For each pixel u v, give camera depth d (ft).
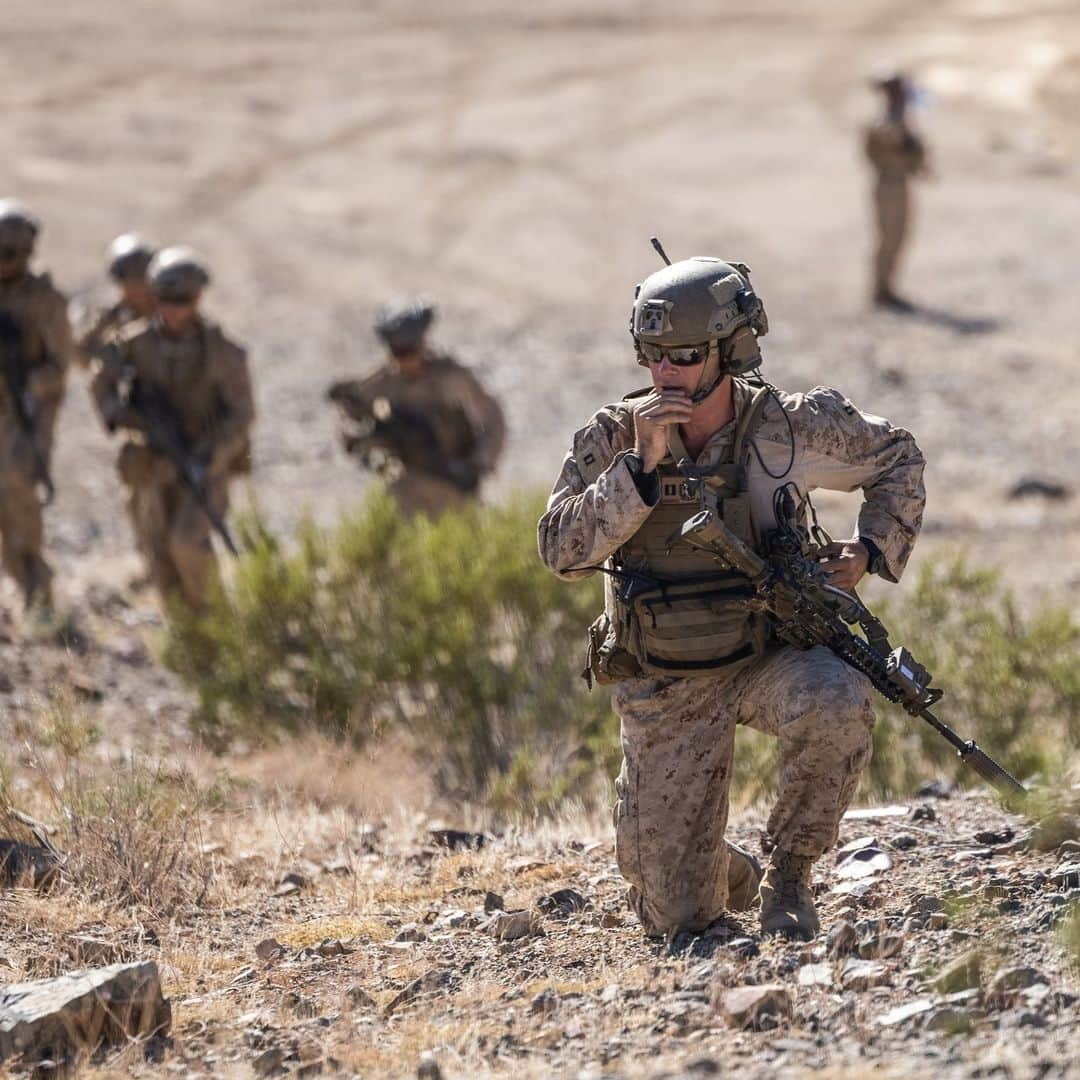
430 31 558.56
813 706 48.37
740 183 365.61
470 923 57.11
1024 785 70.74
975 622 99.40
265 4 596.70
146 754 78.69
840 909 54.49
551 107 441.68
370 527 98.37
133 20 555.28
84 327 124.57
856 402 225.35
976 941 48.85
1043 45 524.52
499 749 90.84
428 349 118.42
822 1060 41.63
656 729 51.55
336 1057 44.93
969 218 340.80
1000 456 203.21
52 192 331.57
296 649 95.20
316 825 73.15
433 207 342.23
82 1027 46.42
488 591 94.73
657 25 576.20
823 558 50.16
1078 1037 41.55
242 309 265.34
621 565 50.60
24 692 99.81
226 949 57.00
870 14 590.55
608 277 296.10
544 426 215.10
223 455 112.27
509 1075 42.32
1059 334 266.57
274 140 394.73
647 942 52.95
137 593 136.05
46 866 61.98
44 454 117.60
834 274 299.38
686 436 49.73
